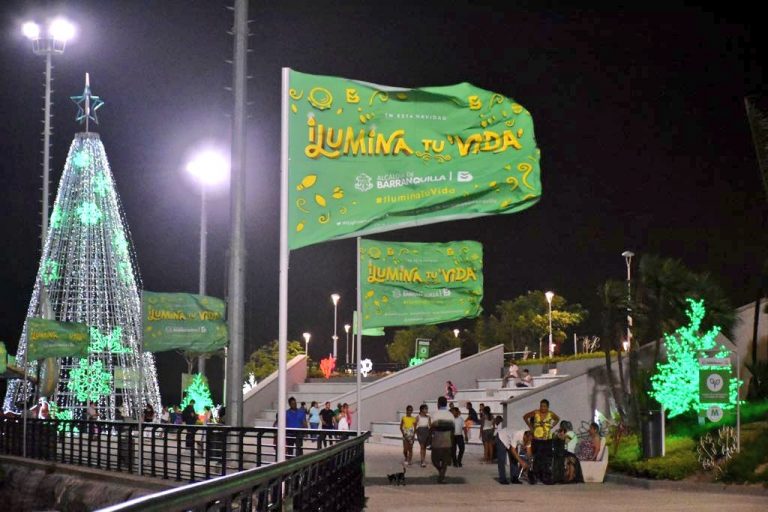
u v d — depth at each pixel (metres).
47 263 44.34
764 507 17.53
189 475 21.94
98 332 44.16
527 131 12.14
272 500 8.36
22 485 30.03
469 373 48.38
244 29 19.61
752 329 30.95
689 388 26.12
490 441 30.59
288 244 11.98
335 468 12.37
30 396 44.56
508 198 12.12
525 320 81.69
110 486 24.39
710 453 22.80
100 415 43.22
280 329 12.15
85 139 46.06
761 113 23.98
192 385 39.66
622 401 28.61
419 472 27.25
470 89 12.05
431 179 12.08
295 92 12.03
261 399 51.59
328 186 12.05
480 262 29.06
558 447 23.30
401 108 12.10
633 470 23.28
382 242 28.75
